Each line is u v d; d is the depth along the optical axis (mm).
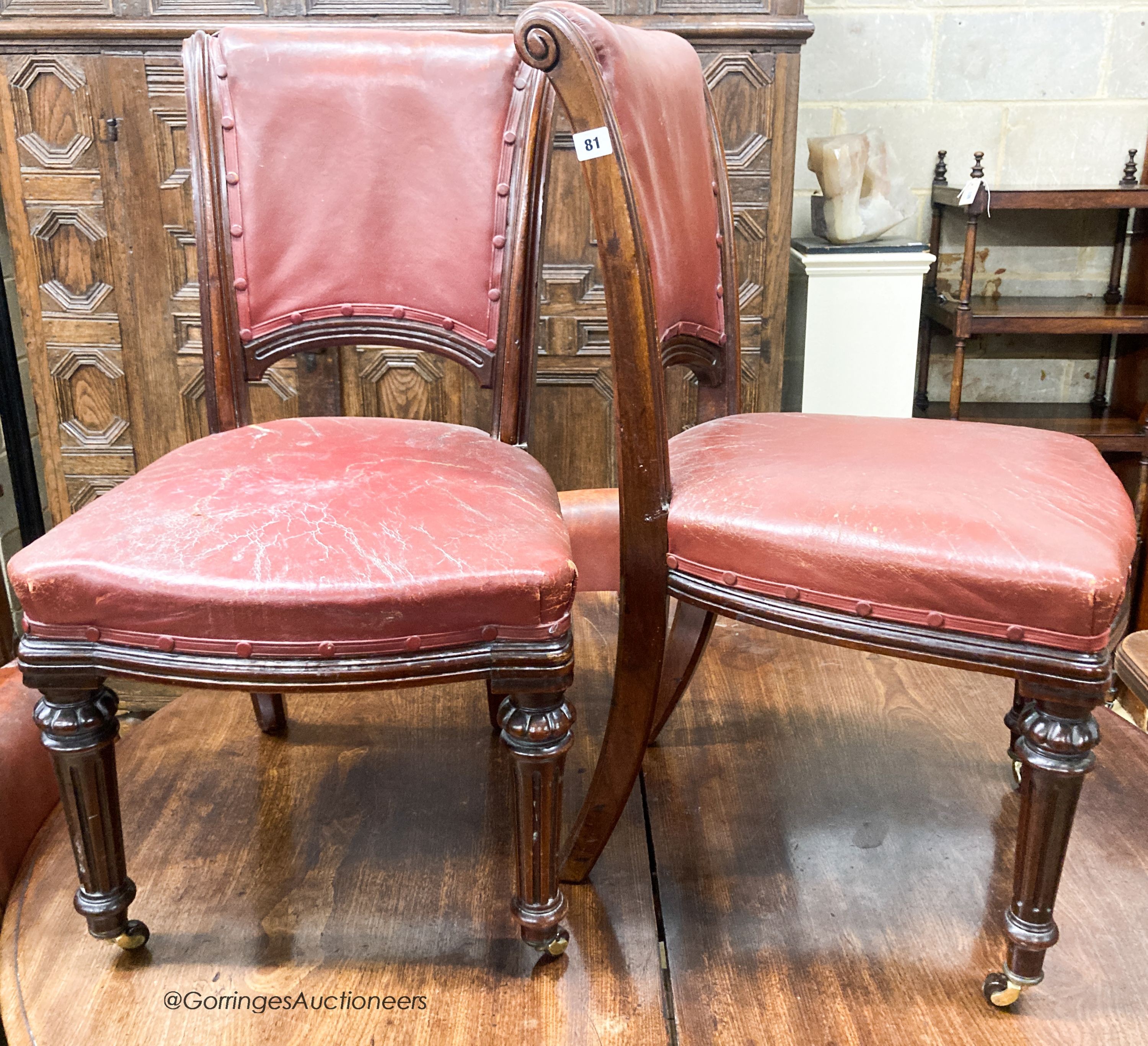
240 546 849
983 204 2014
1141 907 1027
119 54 1729
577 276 1861
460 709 1435
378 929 1005
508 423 1229
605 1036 877
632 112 959
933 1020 896
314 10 1716
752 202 1803
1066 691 811
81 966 956
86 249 1828
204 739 1349
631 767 1002
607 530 1732
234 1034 881
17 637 2217
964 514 864
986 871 1091
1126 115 2264
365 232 1210
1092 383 2445
